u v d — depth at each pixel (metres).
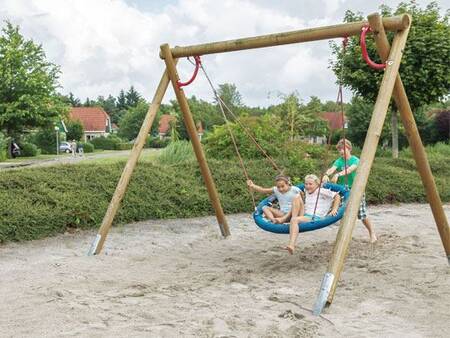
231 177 12.05
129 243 8.02
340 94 6.07
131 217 9.62
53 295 5.18
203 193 11.02
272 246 7.87
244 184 11.83
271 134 15.68
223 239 8.45
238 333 4.14
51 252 7.35
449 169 14.90
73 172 10.48
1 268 6.40
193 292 5.36
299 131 18.52
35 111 44.53
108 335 4.07
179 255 7.27
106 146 68.19
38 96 45.22
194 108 46.59
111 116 146.50
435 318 4.55
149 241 8.20
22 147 46.53
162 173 11.42
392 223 9.58
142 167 11.56
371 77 16.19
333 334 4.16
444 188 12.95
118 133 92.56
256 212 7.04
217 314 4.60
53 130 50.91
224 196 11.16
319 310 4.68
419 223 9.58
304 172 12.87
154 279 5.91
